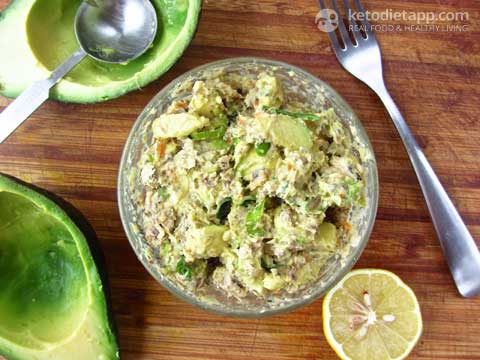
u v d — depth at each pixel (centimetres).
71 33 24
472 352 24
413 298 23
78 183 24
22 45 22
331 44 24
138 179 22
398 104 24
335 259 22
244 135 20
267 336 23
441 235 23
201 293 21
